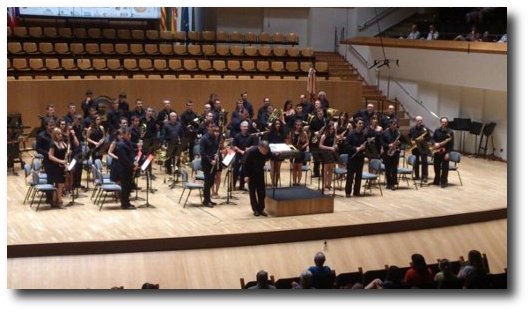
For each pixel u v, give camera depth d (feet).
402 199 50.37
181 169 52.08
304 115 59.26
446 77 70.54
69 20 77.41
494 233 47.44
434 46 71.46
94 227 40.86
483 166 64.75
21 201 46.21
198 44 78.23
